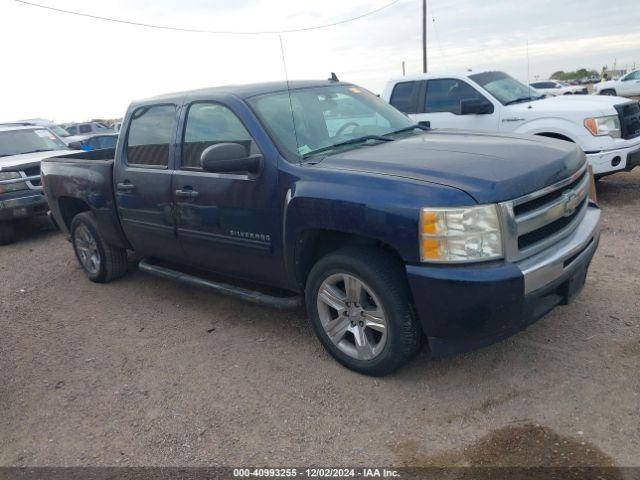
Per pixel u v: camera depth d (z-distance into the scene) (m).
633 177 8.92
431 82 8.80
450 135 4.29
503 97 8.20
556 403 3.15
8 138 10.08
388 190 3.20
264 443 3.11
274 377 3.76
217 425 3.31
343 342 3.71
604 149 7.18
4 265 7.47
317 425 3.21
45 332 4.95
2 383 4.09
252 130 3.99
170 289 5.71
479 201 2.99
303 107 4.34
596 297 4.39
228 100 4.23
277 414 3.35
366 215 3.23
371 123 4.59
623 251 5.40
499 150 3.61
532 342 3.83
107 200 5.37
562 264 3.27
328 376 3.70
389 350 3.38
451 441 2.95
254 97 4.24
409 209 3.07
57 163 6.14
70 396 3.81
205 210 4.32
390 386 3.50
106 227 5.56
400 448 2.94
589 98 7.91
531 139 4.03
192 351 4.27
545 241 3.27
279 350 4.12
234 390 3.66
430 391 3.40
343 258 3.45
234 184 4.04
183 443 3.18
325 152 3.94
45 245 8.42
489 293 2.98
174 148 4.62
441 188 3.06
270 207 3.83
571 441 2.84
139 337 4.63
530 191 3.16
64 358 4.40
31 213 8.60
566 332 3.90
